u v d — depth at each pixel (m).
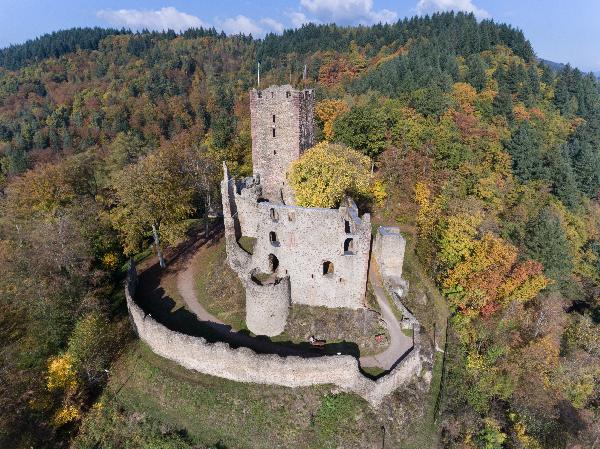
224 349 35.00
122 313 43.66
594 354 52.56
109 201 59.97
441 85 91.94
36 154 104.75
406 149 65.75
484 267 47.00
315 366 34.62
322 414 34.25
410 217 58.91
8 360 37.56
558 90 111.25
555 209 72.88
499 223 63.62
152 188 46.31
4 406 34.19
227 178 46.22
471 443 36.06
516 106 97.06
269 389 35.16
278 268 41.41
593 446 41.84
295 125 49.47
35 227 50.66
